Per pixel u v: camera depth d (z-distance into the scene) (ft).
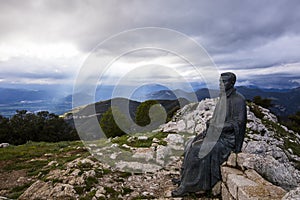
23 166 27.09
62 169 23.09
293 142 41.47
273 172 14.28
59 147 37.99
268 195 11.03
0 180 23.17
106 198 16.93
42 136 72.08
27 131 71.15
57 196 17.46
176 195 16.07
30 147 38.68
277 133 43.34
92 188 18.42
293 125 73.46
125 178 20.63
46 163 27.58
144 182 19.76
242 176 13.28
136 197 16.93
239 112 16.67
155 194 17.39
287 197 9.30
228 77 17.15
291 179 14.25
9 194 19.47
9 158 30.94
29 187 19.79
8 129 69.97
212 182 15.53
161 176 20.92
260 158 14.94
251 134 36.99
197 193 15.80
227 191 13.88
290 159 32.24
